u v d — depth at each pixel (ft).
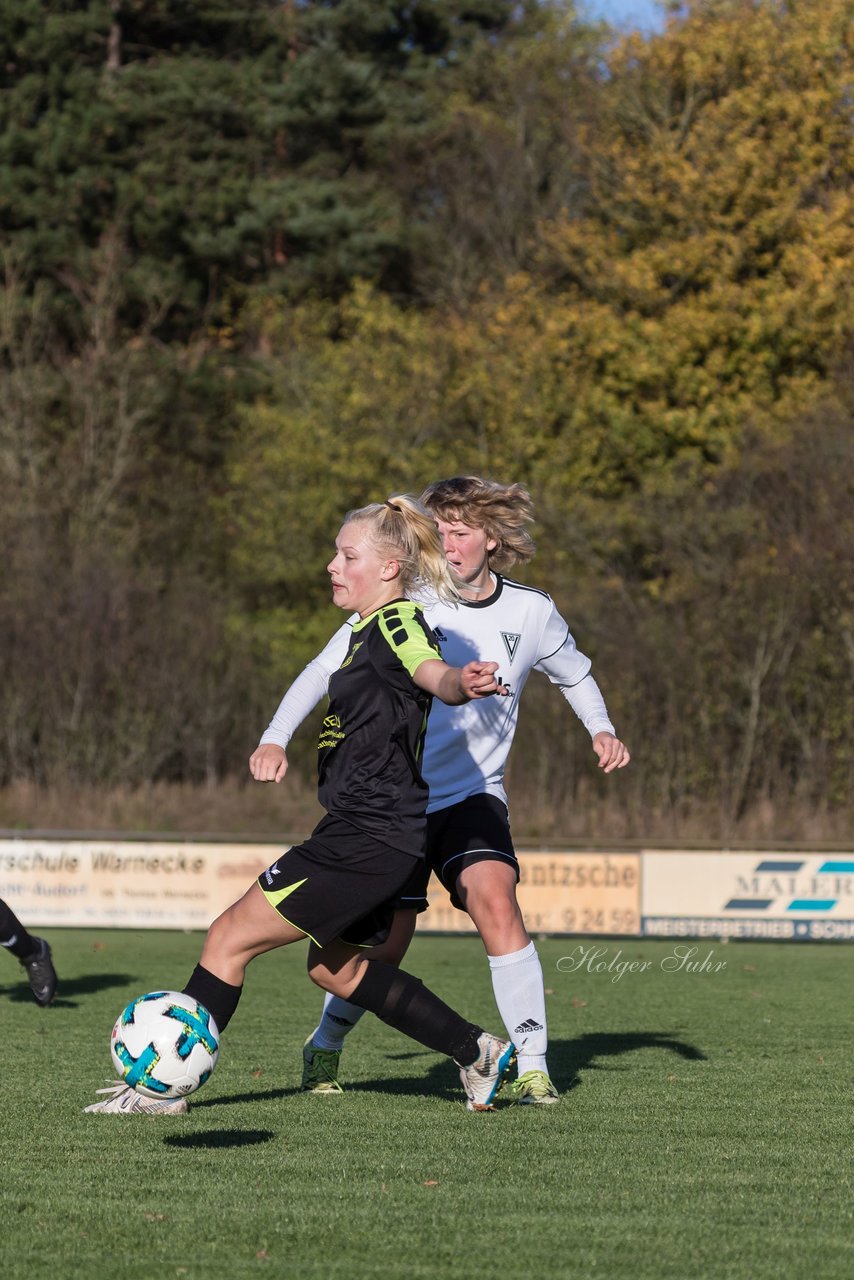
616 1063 73.67
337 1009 62.13
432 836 60.64
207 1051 48.93
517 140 414.41
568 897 159.33
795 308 316.40
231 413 391.04
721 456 307.78
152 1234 40.34
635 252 341.21
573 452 332.60
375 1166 48.39
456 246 410.31
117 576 319.06
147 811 289.94
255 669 323.98
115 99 393.50
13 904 165.89
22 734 305.12
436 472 331.98
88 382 362.74
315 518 338.34
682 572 291.58
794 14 355.77
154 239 395.55
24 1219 41.81
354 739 50.93
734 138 338.95
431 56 449.06
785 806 274.57
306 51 427.74
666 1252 38.81
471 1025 56.08
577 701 63.77
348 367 345.51
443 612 61.05
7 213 387.55
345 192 410.93
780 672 272.72
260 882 51.03
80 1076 67.72
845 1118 58.23
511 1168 48.47
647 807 273.33
